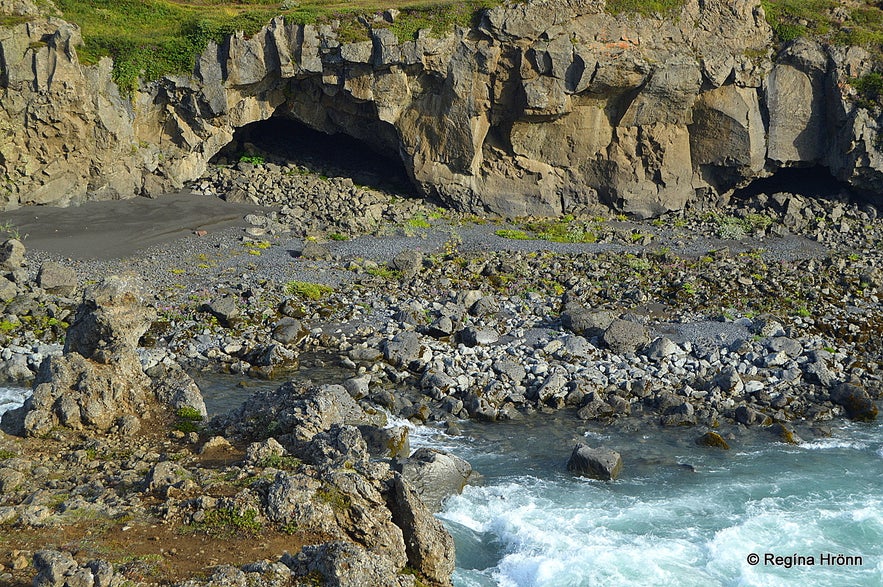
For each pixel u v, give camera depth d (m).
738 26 62.31
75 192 55.03
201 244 50.97
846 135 62.03
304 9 59.66
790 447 31.39
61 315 40.12
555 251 54.34
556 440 31.61
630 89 61.66
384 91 59.53
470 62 59.16
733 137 63.06
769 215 63.41
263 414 24.92
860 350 41.03
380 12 58.66
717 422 33.47
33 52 52.22
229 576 15.94
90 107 54.19
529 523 24.42
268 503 18.80
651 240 57.91
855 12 65.94
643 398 35.56
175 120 58.38
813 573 22.34
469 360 37.94
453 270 49.28
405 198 62.50
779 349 39.19
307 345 39.62
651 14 60.59
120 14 60.75
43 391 24.17
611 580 21.64
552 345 39.47
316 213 57.62
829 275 50.56
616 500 26.41
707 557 22.98
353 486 19.11
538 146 62.75
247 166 62.09
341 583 15.82
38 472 21.09
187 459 22.39
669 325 42.72
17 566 16.42
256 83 59.06
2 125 52.12
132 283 27.11
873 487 27.81
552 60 58.66
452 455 27.27
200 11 62.34
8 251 44.66
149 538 17.89
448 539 19.31
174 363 36.56
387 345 38.09
